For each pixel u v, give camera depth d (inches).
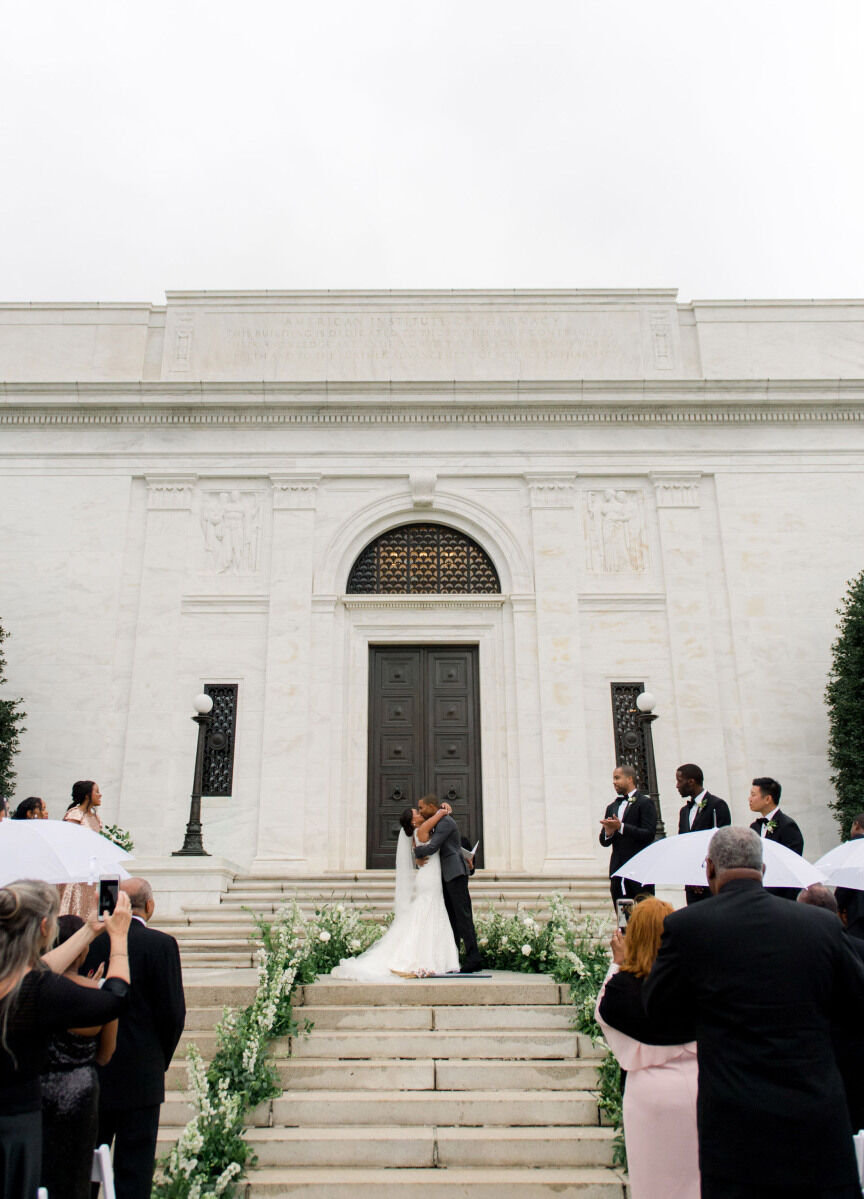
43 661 629.3
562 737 615.8
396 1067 263.1
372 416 687.7
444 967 338.6
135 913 197.9
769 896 142.9
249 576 654.5
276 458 679.1
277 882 539.5
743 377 699.4
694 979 136.9
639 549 665.0
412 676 650.2
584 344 711.7
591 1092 257.0
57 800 600.4
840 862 235.0
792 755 616.1
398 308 718.5
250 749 613.9
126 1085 176.9
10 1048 129.2
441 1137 232.4
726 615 649.6
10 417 681.0
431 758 631.2
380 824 616.7
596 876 553.6
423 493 671.1
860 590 591.8
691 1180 159.0
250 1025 262.2
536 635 641.0
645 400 682.8
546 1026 290.8
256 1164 225.5
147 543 655.1
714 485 677.3
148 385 678.5
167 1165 202.8
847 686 568.7
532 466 681.0
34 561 651.5
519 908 486.9
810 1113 125.6
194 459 678.5
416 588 668.7
